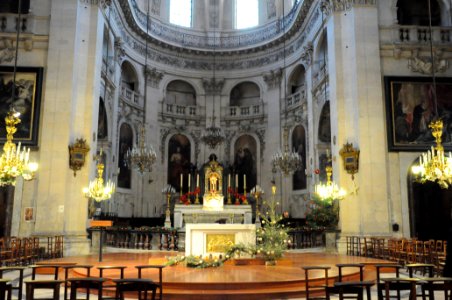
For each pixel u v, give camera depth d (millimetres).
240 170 26078
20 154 11094
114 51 21062
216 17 27625
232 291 8062
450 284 6477
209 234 11383
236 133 26438
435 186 15930
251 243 11297
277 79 25578
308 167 21984
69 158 15227
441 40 16688
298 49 23953
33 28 16062
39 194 14859
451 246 6711
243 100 27828
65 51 15781
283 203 24156
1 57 15758
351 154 15500
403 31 16703
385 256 13227
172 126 25891
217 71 27156
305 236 15695
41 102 15594
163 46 25828
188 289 8117
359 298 6352
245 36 27219
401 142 15766
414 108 16016
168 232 14797
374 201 15258
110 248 15430
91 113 16000
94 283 6602
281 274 9258
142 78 24750
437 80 16266
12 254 11414
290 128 24547
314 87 20844
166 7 26828
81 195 15297
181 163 25859
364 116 15758
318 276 9008
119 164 22109
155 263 10961
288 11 25531
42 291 9086
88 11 16625
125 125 22875
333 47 16828
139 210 23516
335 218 16047
